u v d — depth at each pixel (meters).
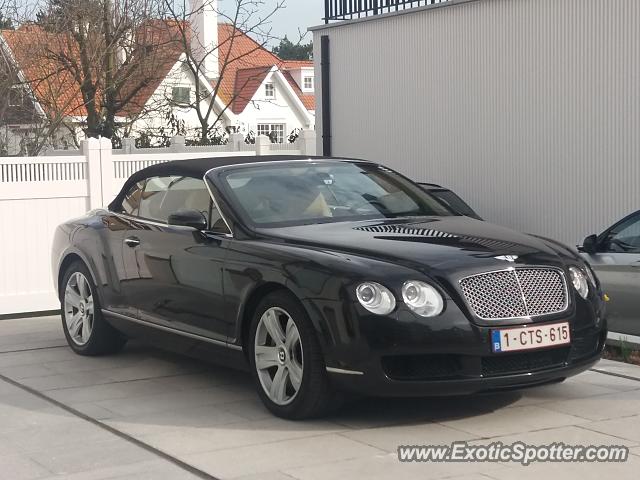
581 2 12.77
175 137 20.02
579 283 6.11
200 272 6.68
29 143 20.39
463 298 5.56
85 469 5.20
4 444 5.71
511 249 5.98
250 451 5.41
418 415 6.09
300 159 7.49
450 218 6.98
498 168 14.09
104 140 11.16
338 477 4.94
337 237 6.19
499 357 5.63
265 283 6.09
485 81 14.16
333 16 16.66
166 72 27.30
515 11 13.65
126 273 7.55
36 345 8.84
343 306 5.56
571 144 13.04
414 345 5.45
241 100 43.03
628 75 12.29
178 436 5.76
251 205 6.75
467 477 4.90
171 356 8.20
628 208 12.38
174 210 7.28
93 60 22.94
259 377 6.18
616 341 7.98
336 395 5.82
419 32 15.16
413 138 15.41
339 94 16.70
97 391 6.99
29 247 10.71
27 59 20.86
